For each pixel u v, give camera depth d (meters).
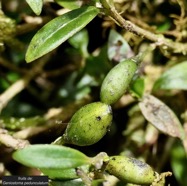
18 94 0.32
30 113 0.32
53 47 0.22
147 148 0.30
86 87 0.30
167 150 0.30
